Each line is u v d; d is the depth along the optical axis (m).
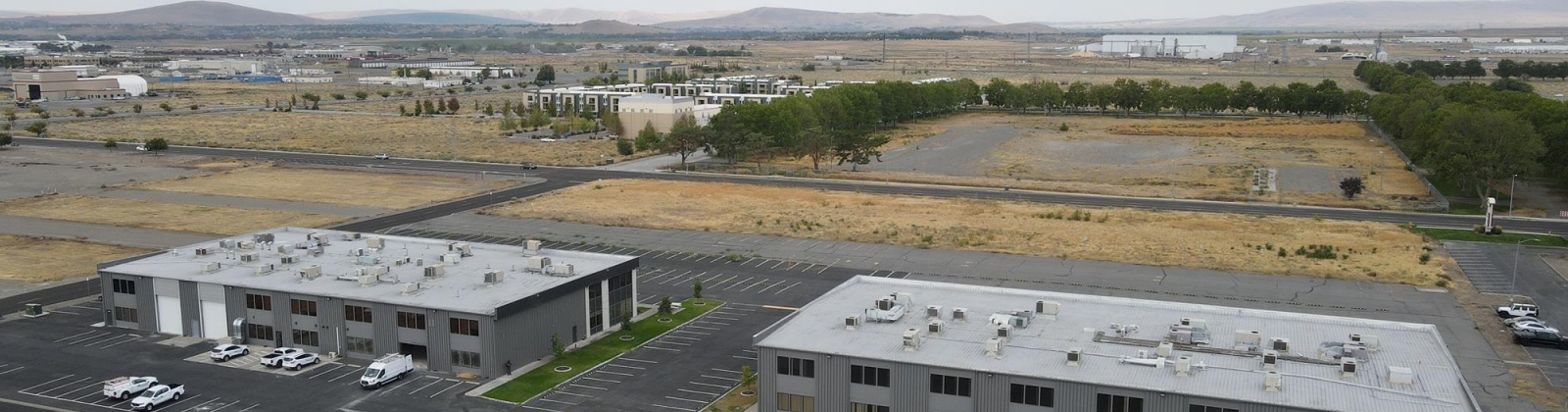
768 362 81.06
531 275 103.94
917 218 169.25
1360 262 136.12
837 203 183.62
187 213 174.62
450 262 108.94
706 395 87.19
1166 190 198.12
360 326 96.12
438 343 92.88
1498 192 191.88
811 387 80.00
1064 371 74.75
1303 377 73.44
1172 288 123.69
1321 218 168.12
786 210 177.12
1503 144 176.50
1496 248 144.50
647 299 119.50
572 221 168.12
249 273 105.31
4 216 170.38
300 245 116.19
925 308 91.75
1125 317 89.44
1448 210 174.50
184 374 92.06
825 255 143.25
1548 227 160.75
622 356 97.81
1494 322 108.62
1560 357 96.69
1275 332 85.06
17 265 135.00
